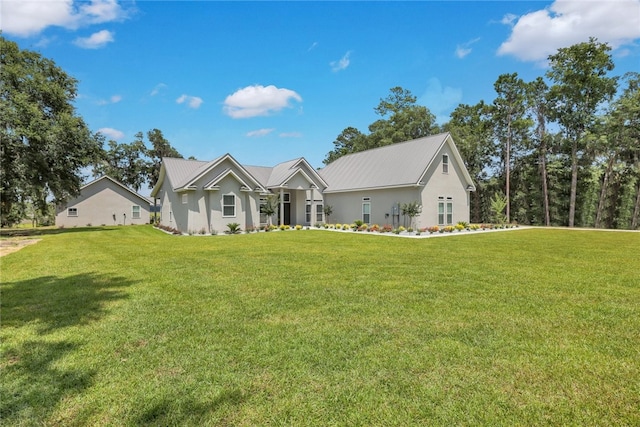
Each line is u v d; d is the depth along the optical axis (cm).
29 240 1523
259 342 365
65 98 2355
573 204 2931
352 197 2475
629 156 2881
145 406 254
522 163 3397
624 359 327
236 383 285
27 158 2008
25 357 332
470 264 816
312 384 283
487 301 511
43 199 2275
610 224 2958
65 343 364
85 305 498
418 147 2314
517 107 3256
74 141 2205
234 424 235
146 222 3353
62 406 254
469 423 235
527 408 251
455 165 2330
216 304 498
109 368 310
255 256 938
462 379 291
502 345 357
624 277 673
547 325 415
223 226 1966
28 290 586
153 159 4262
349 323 420
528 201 3328
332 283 622
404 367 311
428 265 801
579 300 517
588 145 2878
